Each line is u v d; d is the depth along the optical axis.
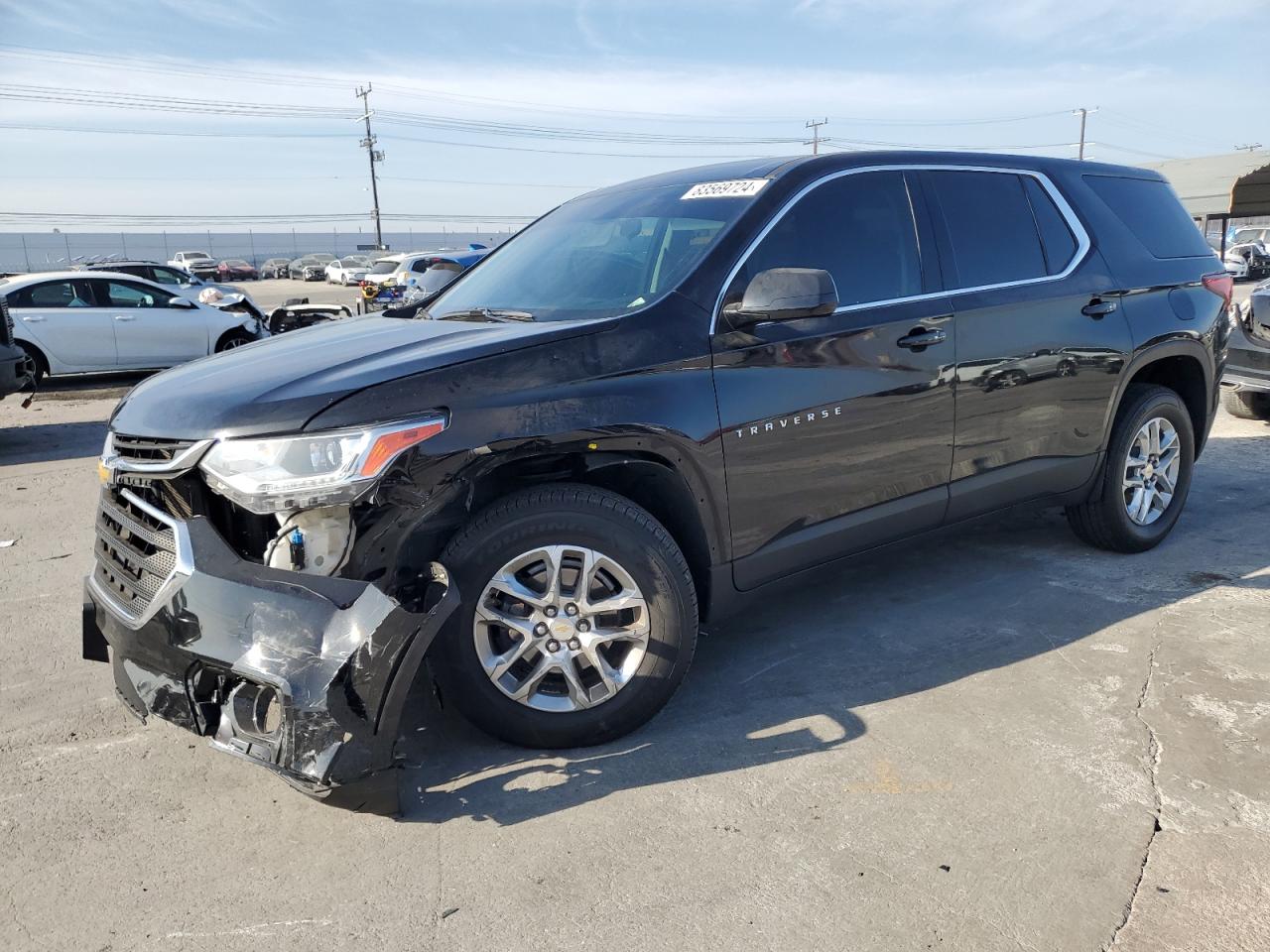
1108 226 4.64
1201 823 2.67
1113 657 3.71
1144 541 4.86
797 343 3.39
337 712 2.47
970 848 2.59
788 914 2.35
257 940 2.30
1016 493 4.25
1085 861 2.52
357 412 2.61
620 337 3.06
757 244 3.44
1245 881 2.43
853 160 3.82
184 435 2.65
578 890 2.45
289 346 3.28
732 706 3.39
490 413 2.77
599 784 2.91
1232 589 4.39
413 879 2.51
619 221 3.87
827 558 3.65
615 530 2.96
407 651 2.54
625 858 2.57
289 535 2.62
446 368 2.78
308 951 2.26
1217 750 3.04
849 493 3.61
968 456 3.99
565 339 2.98
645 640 3.06
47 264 82.31
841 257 3.64
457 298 3.99
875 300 3.67
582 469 3.00
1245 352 7.99
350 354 2.98
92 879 2.53
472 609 2.86
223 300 14.41
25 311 12.55
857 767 2.99
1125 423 4.62
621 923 2.33
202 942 2.29
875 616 4.17
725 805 2.80
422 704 3.39
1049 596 4.36
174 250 128.75
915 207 3.92
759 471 3.32
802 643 3.91
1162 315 4.69
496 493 3.00
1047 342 4.18
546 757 3.07
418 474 2.64
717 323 3.26
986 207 4.18
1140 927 2.28
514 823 2.73
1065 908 2.35
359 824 2.75
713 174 3.94
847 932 2.28
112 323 13.06
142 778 3.01
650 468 3.12
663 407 3.06
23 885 2.51
